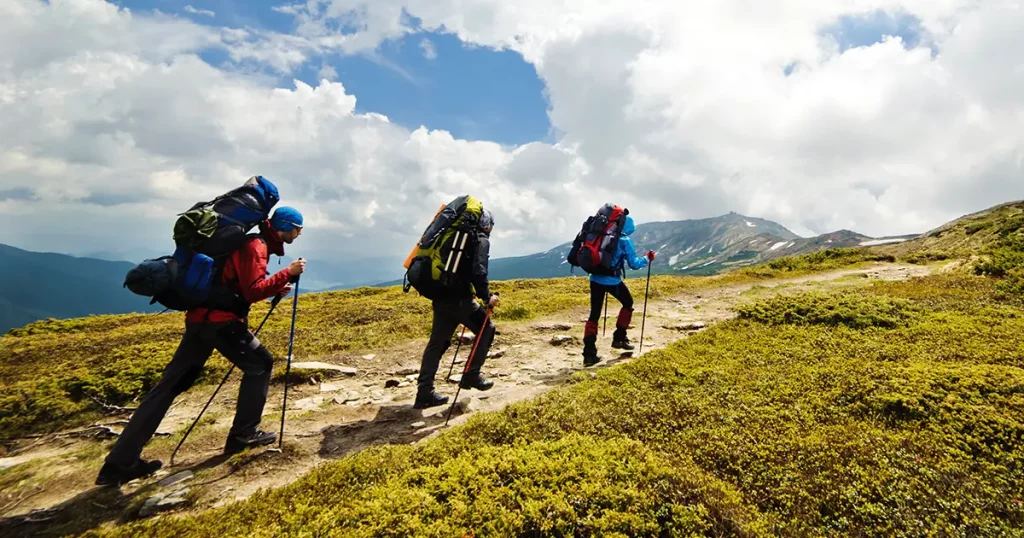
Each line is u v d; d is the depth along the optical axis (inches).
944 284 607.8
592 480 205.2
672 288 981.2
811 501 195.9
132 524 197.3
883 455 221.3
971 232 1739.7
